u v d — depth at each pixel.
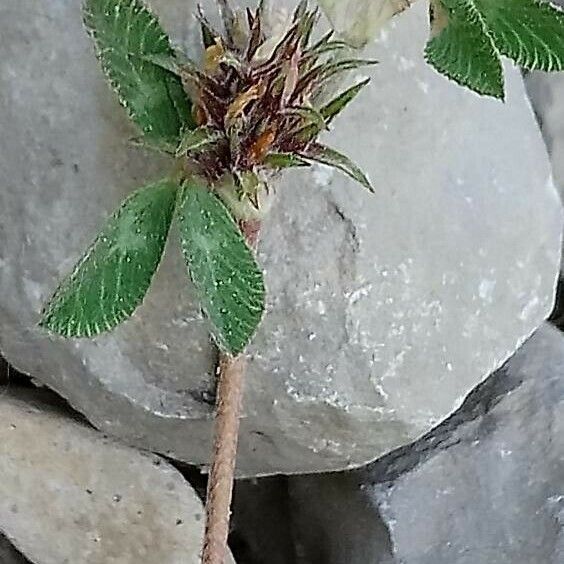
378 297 0.07
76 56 0.07
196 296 0.07
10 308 0.07
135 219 0.06
